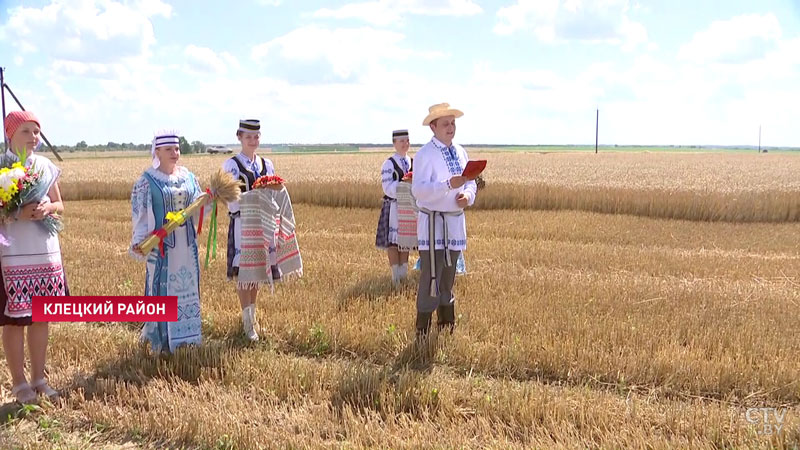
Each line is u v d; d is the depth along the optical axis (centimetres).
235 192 602
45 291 490
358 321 671
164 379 529
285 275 657
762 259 1062
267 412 466
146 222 563
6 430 449
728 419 441
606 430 420
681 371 522
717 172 2892
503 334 626
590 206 1772
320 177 2298
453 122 626
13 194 460
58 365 571
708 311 699
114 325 685
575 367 548
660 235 1346
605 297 757
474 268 953
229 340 648
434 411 461
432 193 600
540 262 1030
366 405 477
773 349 570
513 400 471
